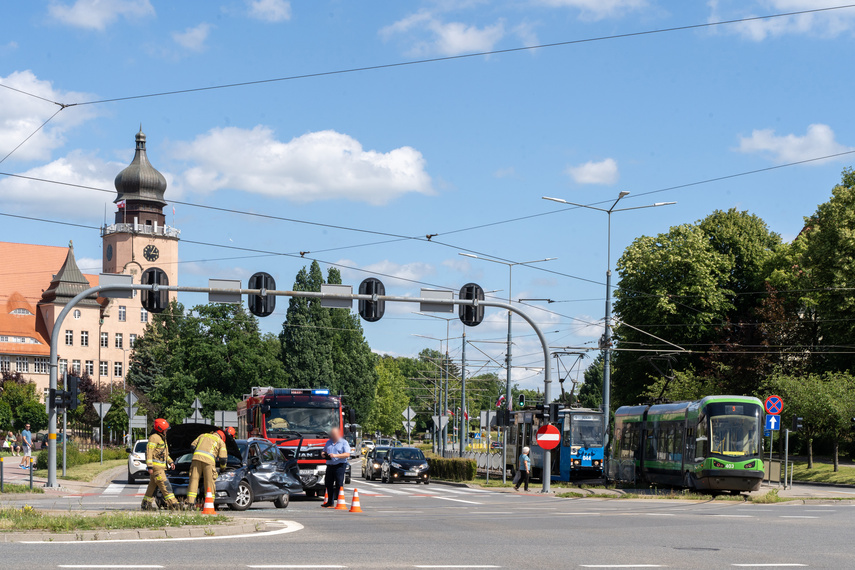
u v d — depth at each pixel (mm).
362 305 30078
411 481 43281
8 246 135500
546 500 28734
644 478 38938
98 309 132875
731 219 64000
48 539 13359
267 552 12242
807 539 15398
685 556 12609
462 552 12789
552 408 31984
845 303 50938
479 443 84625
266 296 29703
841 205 52625
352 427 31250
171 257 139750
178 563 10844
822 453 62000
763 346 56438
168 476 20875
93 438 79375
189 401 79250
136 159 139250
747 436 31859
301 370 95562
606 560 12031
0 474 26984
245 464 21781
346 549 12875
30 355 125125
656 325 58594
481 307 31062
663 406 38031
